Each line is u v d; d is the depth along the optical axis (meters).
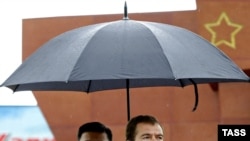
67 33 8.30
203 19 23.17
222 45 22.98
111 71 7.34
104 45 7.70
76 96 25.81
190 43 8.02
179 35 8.12
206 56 7.89
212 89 24.45
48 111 26.05
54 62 7.71
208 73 7.57
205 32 23.11
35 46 26.55
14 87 8.92
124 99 25.27
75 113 25.78
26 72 7.86
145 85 9.77
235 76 7.82
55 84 9.47
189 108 24.70
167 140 24.73
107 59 7.49
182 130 24.69
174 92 24.92
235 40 22.95
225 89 23.42
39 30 26.55
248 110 23.23
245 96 23.27
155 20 25.31
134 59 7.47
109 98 25.41
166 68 7.39
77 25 26.12
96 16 25.92
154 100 25.02
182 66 7.48
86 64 7.45
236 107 23.28
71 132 25.81
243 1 23.00
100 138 8.30
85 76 7.32
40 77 7.58
